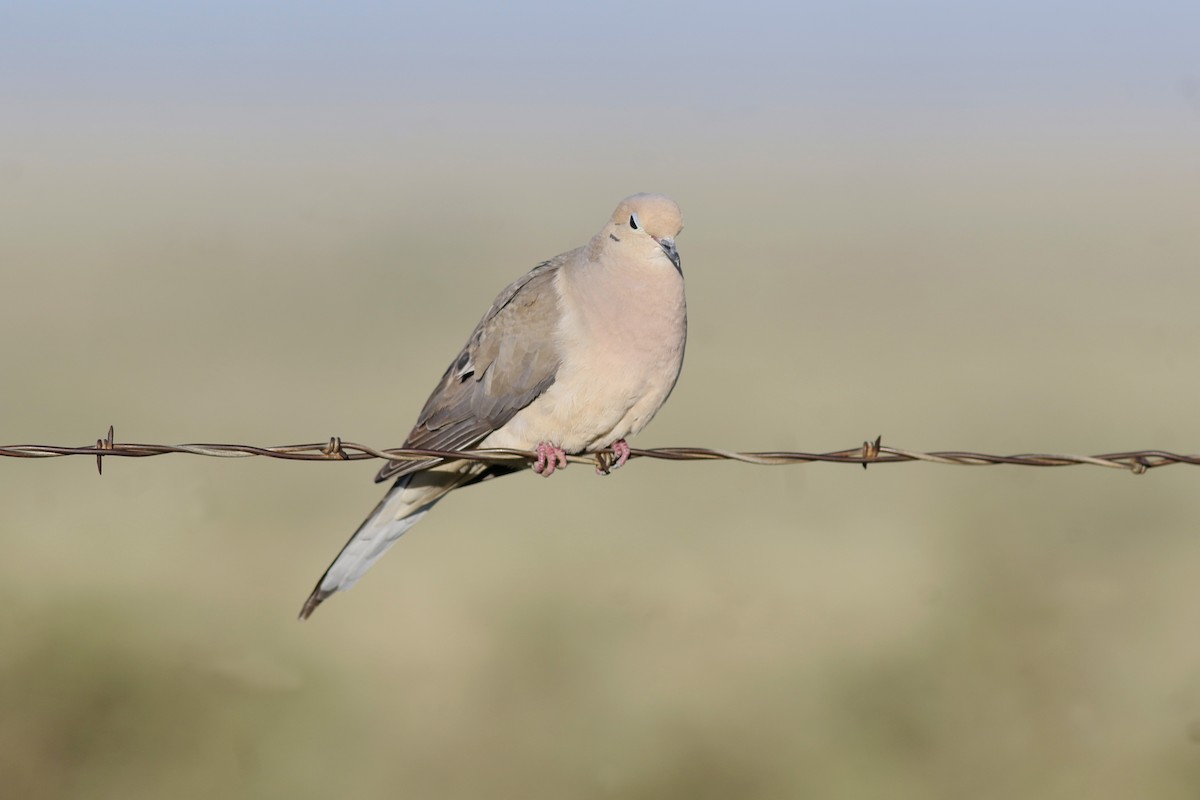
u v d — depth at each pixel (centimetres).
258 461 1584
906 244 3738
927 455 732
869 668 1033
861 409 1844
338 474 1548
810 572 1266
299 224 3822
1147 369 2145
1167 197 4994
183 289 2806
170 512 1384
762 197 4897
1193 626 1119
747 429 1734
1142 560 1262
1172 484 1526
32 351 2130
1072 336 2438
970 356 2247
